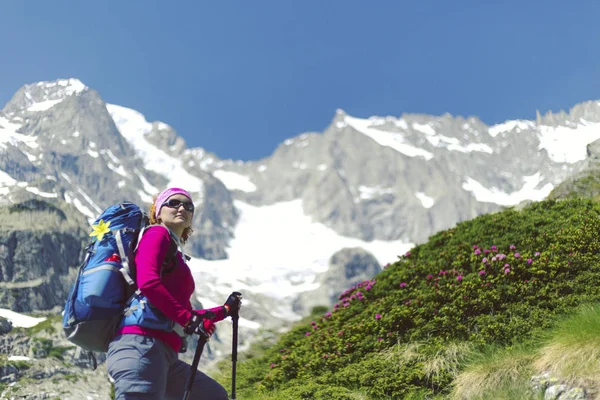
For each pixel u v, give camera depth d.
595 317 8.91
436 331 11.15
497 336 10.38
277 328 17.41
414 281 13.23
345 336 12.39
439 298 11.91
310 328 15.87
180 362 5.32
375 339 11.77
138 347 4.77
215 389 5.33
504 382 8.81
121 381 4.68
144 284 4.76
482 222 14.88
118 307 4.87
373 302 13.55
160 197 5.39
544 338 9.70
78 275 4.97
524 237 13.05
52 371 155.00
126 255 4.98
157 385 4.78
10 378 150.50
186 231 5.62
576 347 8.40
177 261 5.16
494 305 11.24
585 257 11.60
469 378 9.26
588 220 12.58
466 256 13.19
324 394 10.27
